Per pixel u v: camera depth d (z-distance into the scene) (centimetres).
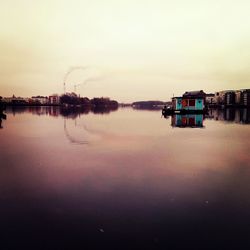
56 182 709
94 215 518
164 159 991
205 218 509
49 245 419
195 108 4022
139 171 820
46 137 1592
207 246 419
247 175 785
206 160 975
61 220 497
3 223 486
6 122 2692
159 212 534
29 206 557
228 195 625
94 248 412
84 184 694
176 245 421
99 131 1922
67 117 3659
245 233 456
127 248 412
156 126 2330
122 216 515
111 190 652
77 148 1209
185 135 1730
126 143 1373
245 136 1683
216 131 1950
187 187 677
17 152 1112
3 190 648
